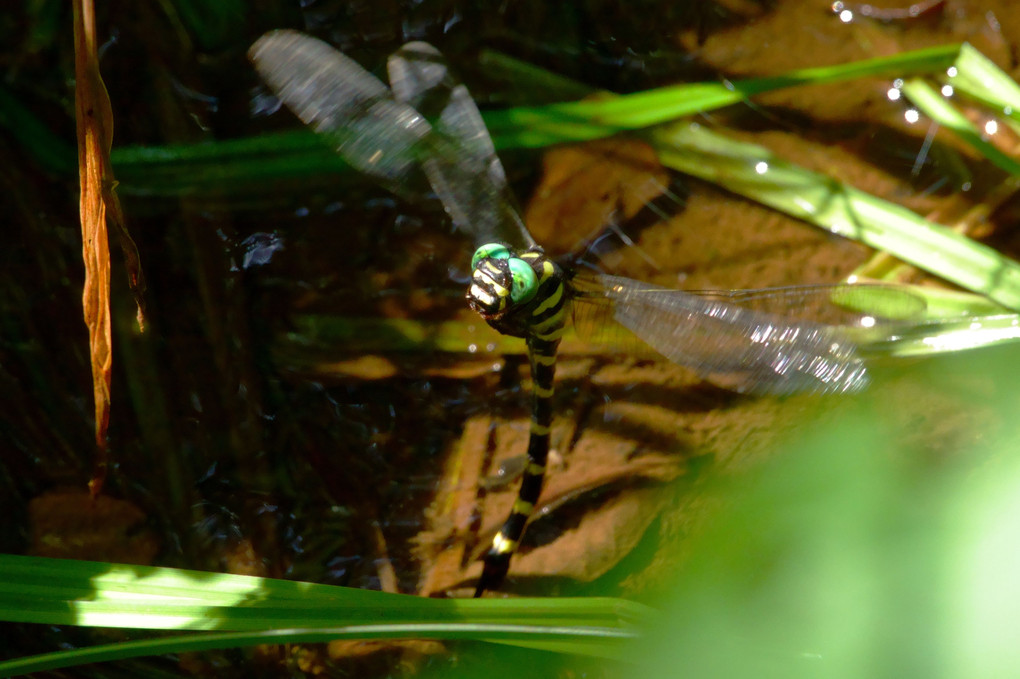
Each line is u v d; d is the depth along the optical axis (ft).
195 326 10.24
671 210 10.32
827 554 10.12
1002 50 10.37
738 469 10.19
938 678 10.05
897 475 10.16
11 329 10.21
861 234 10.30
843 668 10.06
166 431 10.21
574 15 10.38
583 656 10.10
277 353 10.25
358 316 10.27
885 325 10.23
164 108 10.28
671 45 10.39
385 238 10.30
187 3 10.30
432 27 10.36
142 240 10.25
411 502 10.21
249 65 10.32
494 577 10.15
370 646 10.12
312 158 10.28
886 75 10.35
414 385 10.25
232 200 10.28
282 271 10.28
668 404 10.23
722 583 10.12
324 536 10.19
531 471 10.18
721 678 10.06
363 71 10.17
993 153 10.32
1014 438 10.16
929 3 10.39
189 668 10.12
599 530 10.18
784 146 10.34
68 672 10.11
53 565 10.03
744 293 10.17
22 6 10.27
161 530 10.18
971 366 10.21
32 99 10.26
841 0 10.41
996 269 10.27
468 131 10.18
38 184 10.25
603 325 10.19
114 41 10.28
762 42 10.39
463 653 10.12
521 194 10.32
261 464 10.21
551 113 10.32
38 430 10.19
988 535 10.10
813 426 10.19
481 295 10.14
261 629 10.03
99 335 10.06
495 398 10.25
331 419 10.23
